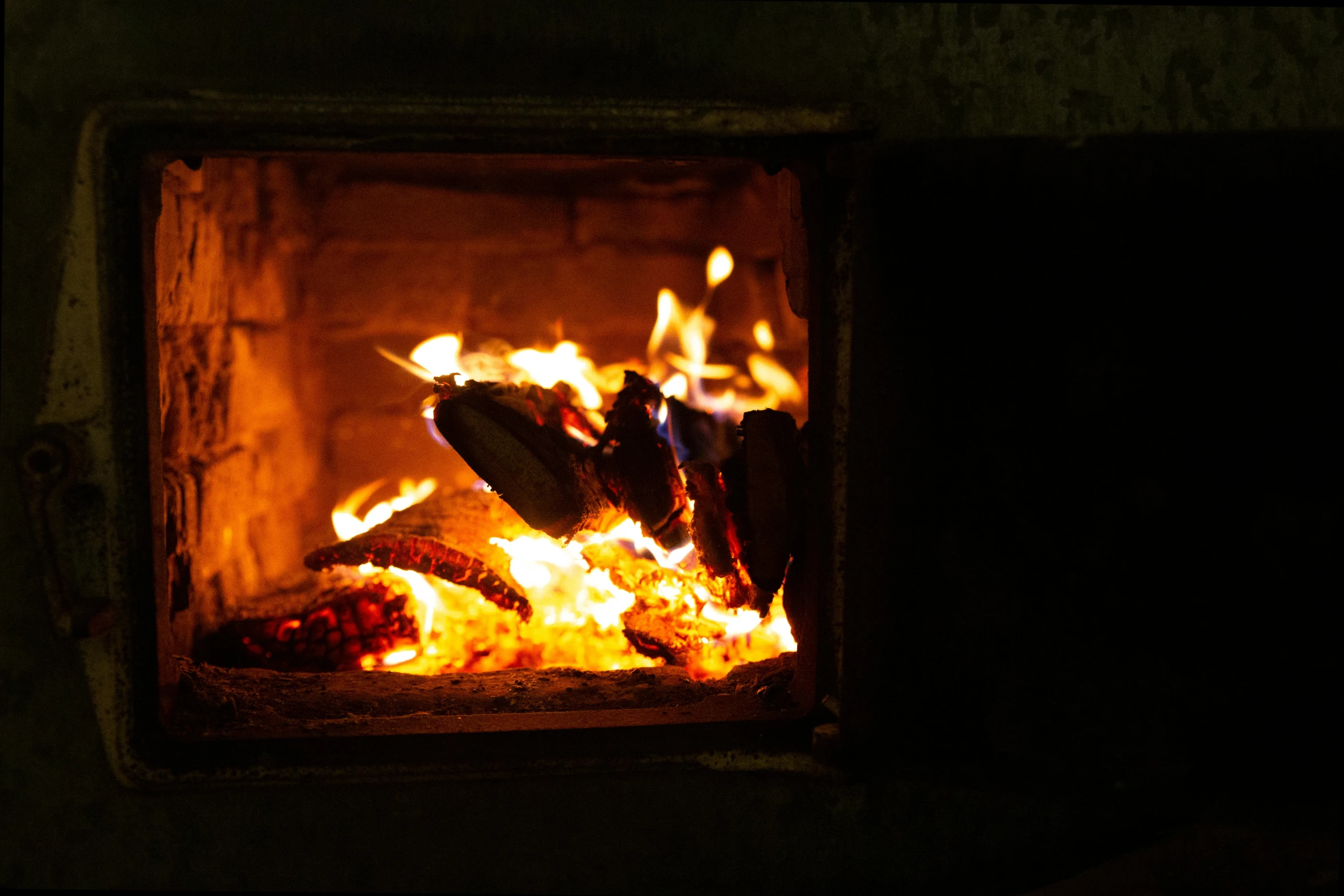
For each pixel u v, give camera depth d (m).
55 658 0.71
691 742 0.72
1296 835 0.71
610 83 0.72
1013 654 0.66
